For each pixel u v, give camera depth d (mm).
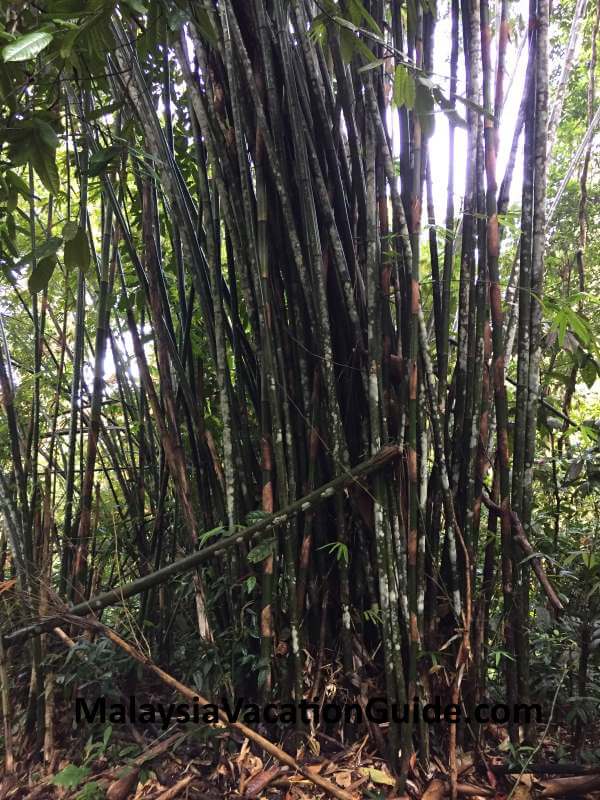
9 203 1885
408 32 1839
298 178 1797
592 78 2520
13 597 2129
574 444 2393
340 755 1807
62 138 1813
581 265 2459
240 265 1885
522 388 1803
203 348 2285
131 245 2061
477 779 1786
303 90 1847
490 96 1767
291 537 1828
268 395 1836
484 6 1751
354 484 1826
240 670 1928
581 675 1877
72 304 2623
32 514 2215
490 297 1786
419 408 1789
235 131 1798
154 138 1923
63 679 1955
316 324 1828
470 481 1832
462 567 1866
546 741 1941
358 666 1898
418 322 1760
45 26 1299
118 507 2627
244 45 1830
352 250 1898
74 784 1676
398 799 1691
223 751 1843
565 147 3463
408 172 1825
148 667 1734
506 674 1842
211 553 1779
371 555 1880
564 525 2320
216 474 2043
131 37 2008
